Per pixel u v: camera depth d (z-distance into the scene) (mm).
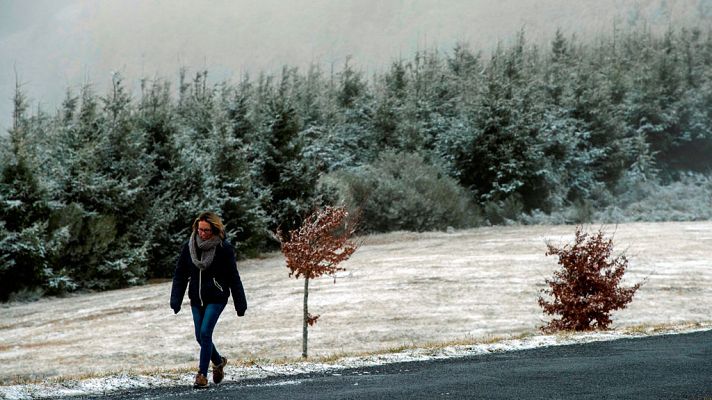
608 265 20094
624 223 60812
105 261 39094
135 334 23859
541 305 20531
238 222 48656
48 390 9516
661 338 14594
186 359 19578
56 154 43719
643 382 9367
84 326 26141
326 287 31641
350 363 12016
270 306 27891
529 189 70625
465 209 64062
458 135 72250
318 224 18750
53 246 36688
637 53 122688
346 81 96250
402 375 10453
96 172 43562
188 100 77938
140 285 40719
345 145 79438
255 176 53781
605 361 11367
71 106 56344
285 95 57156
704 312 24844
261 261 47594
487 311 25766
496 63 88750
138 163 44594
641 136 86750
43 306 32812
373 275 34250
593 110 81312
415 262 38188
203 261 9125
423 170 63938
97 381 10078
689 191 80688
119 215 43000
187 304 29906
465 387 9188
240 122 56938
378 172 63219
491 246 44344
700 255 37781
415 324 23844
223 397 8703
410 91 92062
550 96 87375
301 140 55469
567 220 65562
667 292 28391
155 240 43750
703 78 107625
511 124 70188
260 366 11578
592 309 19438
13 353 21609
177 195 46281
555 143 75438
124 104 46781
